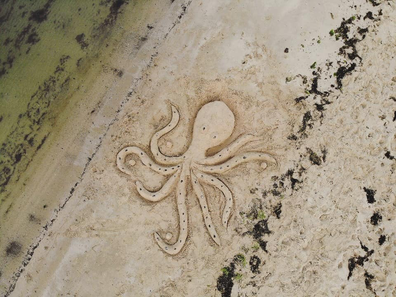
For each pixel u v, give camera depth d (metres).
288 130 5.62
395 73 5.67
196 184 5.48
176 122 5.66
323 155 5.52
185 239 5.39
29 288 5.54
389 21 5.77
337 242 5.30
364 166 5.48
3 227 5.77
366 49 5.70
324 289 5.20
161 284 5.32
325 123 5.59
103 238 5.51
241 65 5.72
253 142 5.61
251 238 5.37
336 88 5.66
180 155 5.59
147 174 5.62
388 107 5.61
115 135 5.78
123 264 5.41
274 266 5.27
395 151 5.52
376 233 5.34
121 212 5.55
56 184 5.79
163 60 5.86
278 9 5.82
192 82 5.75
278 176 5.51
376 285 5.21
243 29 5.81
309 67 5.70
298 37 5.75
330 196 5.42
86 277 5.43
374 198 5.41
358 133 5.55
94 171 5.73
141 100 5.81
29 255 5.63
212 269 5.31
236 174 5.54
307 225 5.35
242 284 5.27
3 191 5.88
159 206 5.52
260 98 5.68
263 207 5.44
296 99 5.66
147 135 5.72
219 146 5.62
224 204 5.45
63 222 5.63
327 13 5.79
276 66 5.71
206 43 5.82
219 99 5.70
